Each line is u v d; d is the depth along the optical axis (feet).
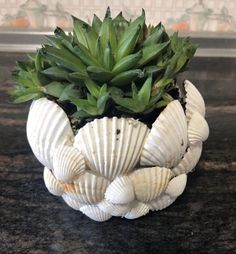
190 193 0.76
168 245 0.67
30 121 0.61
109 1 1.17
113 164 0.58
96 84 0.56
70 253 0.66
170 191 0.65
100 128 0.56
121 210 0.64
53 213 0.72
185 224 0.70
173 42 0.63
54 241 0.68
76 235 0.69
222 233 0.69
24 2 1.18
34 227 0.70
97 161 0.57
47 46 0.57
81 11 1.19
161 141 0.57
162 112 0.58
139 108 0.55
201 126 0.63
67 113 0.60
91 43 0.58
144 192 0.62
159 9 1.19
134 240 0.68
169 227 0.70
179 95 0.63
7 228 0.70
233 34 1.22
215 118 0.97
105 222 0.70
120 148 0.56
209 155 0.85
